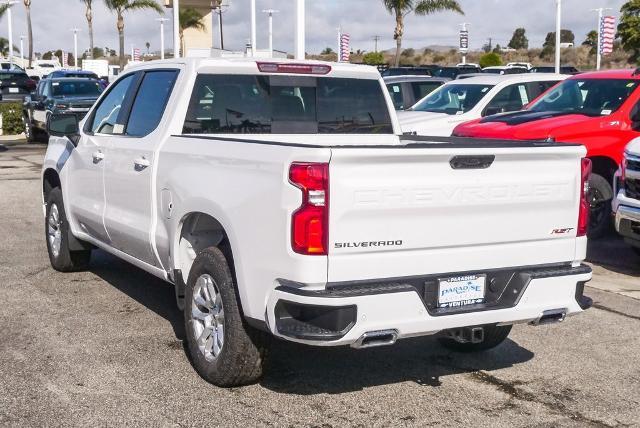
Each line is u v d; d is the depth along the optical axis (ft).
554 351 20.49
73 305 23.71
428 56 241.96
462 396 17.42
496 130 33.88
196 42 152.05
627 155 28.25
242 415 16.16
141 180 20.36
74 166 25.23
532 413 16.57
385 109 22.45
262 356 16.81
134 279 26.81
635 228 28.04
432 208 15.31
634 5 119.03
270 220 15.17
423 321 15.24
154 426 15.60
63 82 77.97
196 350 17.84
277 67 20.83
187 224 18.66
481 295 16.15
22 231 34.83
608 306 24.62
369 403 16.92
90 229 24.79
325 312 14.58
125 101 22.72
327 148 14.42
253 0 75.36
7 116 91.09
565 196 16.85
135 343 20.35
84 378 17.97
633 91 34.06
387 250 15.07
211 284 17.38
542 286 16.48
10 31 196.24
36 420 15.79
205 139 17.87
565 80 37.93
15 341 20.43
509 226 16.29
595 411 16.74
